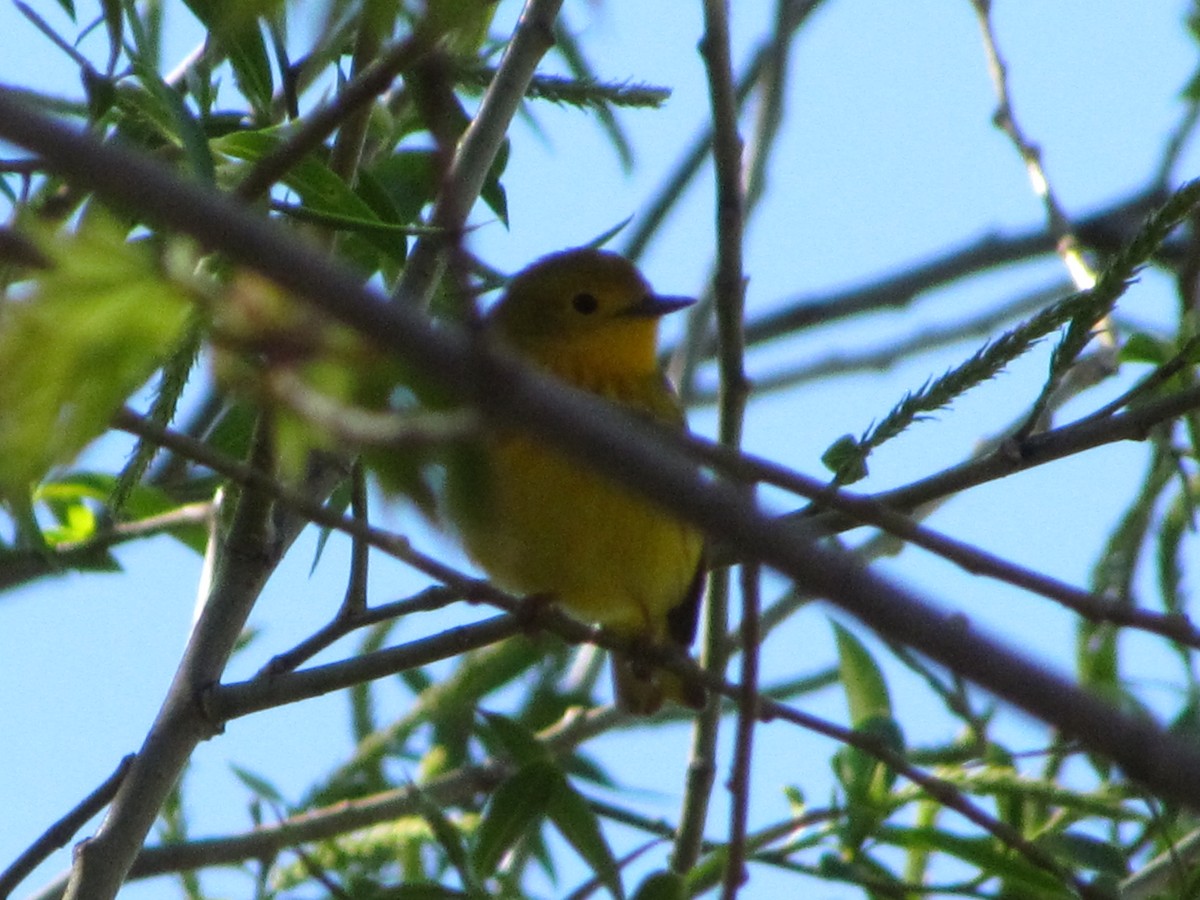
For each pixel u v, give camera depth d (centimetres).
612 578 1268
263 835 1103
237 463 721
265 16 497
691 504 439
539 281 1370
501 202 1206
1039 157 1369
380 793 1239
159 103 827
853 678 1161
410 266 1059
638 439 439
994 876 1065
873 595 448
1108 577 1266
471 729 1306
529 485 1195
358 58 966
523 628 996
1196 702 1165
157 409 836
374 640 1407
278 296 477
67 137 423
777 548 444
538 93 1131
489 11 596
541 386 434
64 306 449
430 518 517
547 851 1219
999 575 716
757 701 805
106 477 1281
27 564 1261
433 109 586
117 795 977
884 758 848
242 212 435
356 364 484
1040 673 450
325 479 1037
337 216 835
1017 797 1105
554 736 1309
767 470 691
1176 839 1148
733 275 985
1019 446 927
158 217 457
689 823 1038
